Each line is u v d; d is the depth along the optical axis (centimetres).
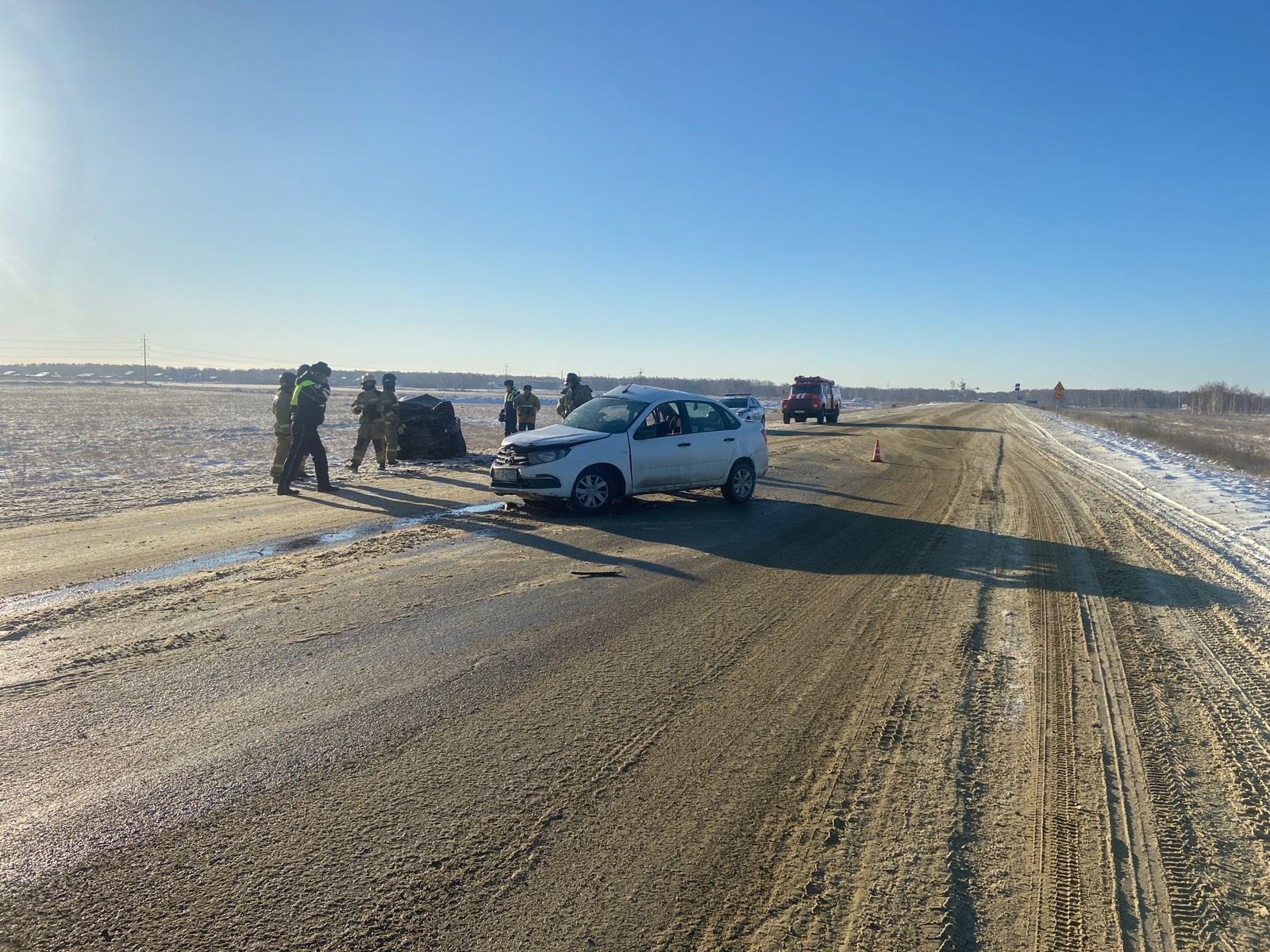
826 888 297
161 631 570
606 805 348
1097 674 523
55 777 363
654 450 1138
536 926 270
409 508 1147
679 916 278
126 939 258
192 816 332
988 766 396
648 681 493
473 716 436
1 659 510
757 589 719
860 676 510
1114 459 2400
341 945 257
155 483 1437
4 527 985
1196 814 357
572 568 782
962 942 270
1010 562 852
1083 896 297
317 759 384
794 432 3428
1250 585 785
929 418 5106
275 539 909
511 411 2114
